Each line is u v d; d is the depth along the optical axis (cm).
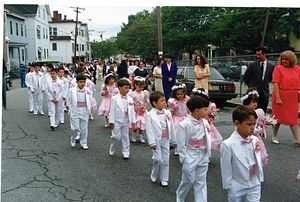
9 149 593
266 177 446
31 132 745
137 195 387
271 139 658
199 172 347
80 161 524
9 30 3559
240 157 298
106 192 395
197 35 4047
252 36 3108
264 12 2941
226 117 929
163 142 419
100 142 659
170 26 4250
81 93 601
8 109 1108
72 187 410
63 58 5912
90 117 962
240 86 1381
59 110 809
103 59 8138
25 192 390
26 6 4312
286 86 589
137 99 650
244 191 301
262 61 631
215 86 1056
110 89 805
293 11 2883
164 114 424
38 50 4488
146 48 5581
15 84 2664
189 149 346
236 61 1641
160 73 1055
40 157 545
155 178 432
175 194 391
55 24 6388
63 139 682
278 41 3016
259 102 639
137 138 700
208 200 370
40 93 1002
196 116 349
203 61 866
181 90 522
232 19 3175
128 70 1330
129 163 516
